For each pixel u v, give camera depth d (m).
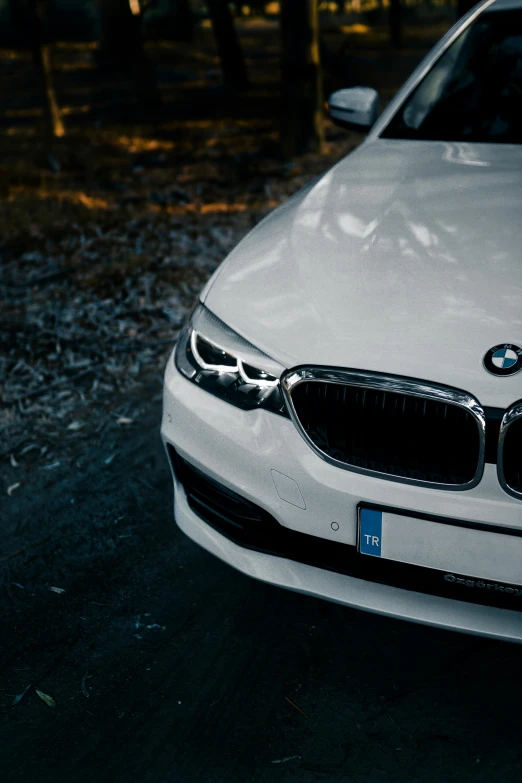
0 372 3.82
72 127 9.95
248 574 2.06
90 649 2.27
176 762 1.91
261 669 2.17
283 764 1.89
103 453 3.21
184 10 20.25
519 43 3.15
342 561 1.92
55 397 3.63
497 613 1.83
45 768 1.91
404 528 1.79
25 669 2.21
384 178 2.55
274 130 9.52
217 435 1.99
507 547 1.71
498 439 1.67
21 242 5.48
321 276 2.04
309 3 7.54
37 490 3.00
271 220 2.47
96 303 4.55
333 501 1.84
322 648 2.22
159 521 2.80
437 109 3.05
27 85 14.10
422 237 2.13
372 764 1.87
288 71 7.79
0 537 2.77
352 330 1.85
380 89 12.42
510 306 1.83
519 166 2.59
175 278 4.88
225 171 7.55
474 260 2.00
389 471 1.79
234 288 2.12
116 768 1.90
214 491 2.10
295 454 1.87
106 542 2.71
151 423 3.42
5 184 7.00
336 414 1.82
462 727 1.95
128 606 2.42
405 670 2.13
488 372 1.70
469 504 1.72
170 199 6.59
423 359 1.75
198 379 2.06
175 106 11.48
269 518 1.98
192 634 2.30
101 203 6.45
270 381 1.90
